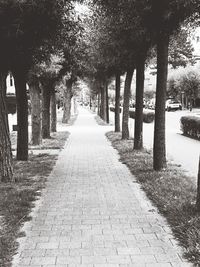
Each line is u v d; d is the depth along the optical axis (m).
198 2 8.51
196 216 6.07
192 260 4.77
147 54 14.34
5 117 9.17
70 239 5.56
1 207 7.02
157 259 4.85
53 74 16.75
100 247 5.25
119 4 9.80
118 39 12.55
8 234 5.63
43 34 9.06
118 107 23.72
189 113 51.31
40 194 8.22
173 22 9.78
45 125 21.06
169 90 61.50
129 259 4.86
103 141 19.61
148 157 12.82
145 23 10.17
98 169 11.37
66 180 9.77
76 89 48.03
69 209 7.11
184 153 14.55
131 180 9.73
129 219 6.46
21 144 12.73
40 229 6.00
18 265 4.73
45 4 8.15
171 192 7.91
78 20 9.80
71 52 14.19
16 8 7.94
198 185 6.49
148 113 33.75
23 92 12.39
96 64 18.23
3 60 9.04
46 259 4.89
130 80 18.61
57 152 15.29
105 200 7.77
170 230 5.89
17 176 9.87
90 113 70.44
